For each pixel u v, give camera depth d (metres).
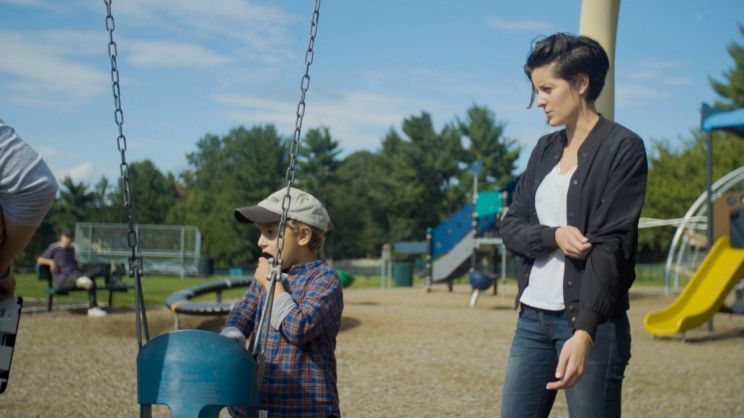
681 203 48.44
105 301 16.22
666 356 9.69
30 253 57.78
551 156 2.90
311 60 2.65
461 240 21.94
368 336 10.84
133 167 82.62
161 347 2.38
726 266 12.66
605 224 2.63
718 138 48.47
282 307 2.77
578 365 2.53
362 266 75.19
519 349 2.93
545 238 2.75
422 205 69.62
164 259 37.59
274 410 2.78
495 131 68.75
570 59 2.76
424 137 70.12
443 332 11.53
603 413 2.66
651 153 51.22
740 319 15.35
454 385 7.17
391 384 7.16
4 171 2.22
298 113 2.63
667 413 6.14
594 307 2.56
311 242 3.04
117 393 6.49
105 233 34.59
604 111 4.24
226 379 2.36
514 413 2.92
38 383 6.82
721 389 7.27
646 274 41.09
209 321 12.12
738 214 15.71
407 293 21.50
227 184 74.00
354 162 101.62
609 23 4.54
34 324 11.22
